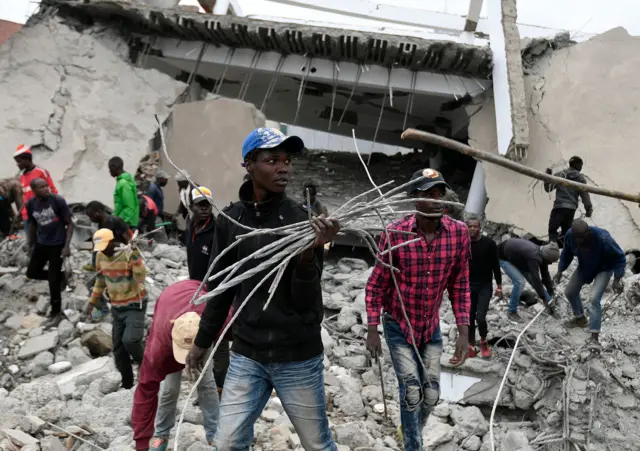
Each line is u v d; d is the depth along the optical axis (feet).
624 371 17.85
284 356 8.70
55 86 38.63
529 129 37.78
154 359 11.19
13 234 31.68
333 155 59.41
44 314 23.48
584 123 36.65
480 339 20.18
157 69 44.50
